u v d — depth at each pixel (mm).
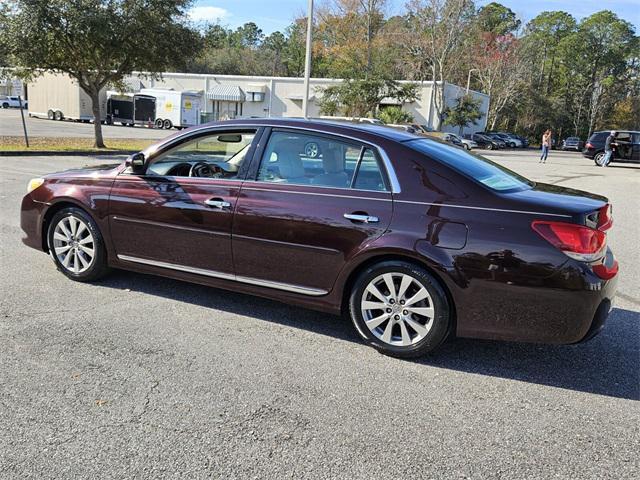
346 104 38344
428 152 3830
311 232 3889
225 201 4207
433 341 3664
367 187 3828
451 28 44406
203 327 4191
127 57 19062
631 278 6180
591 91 85438
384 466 2605
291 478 2492
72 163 15047
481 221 3482
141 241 4641
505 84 64188
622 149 24594
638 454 2793
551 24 91312
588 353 4047
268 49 93938
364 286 3824
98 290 4879
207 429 2848
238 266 4234
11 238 6543
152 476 2469
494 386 3479
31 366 3443
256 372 3506
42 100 42938
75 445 2672
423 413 3105
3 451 2607
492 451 2768
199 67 76562
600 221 3461
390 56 42375
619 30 85250
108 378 3338
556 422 3074
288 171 4117
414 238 3598
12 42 17109
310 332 4207
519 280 3387
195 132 4547
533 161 29516
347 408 3119
